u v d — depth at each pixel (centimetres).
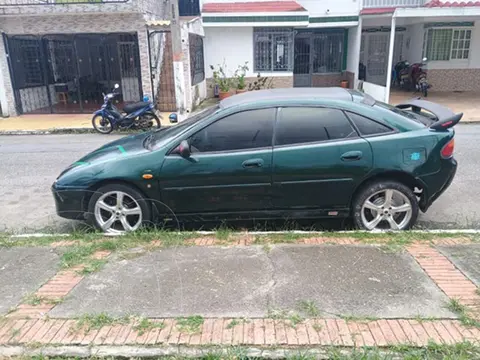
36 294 345
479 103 1505
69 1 1353
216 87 1758
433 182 461
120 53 1526
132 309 318
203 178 457
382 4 1731
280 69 1742
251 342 278
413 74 1786
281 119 460
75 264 393
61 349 280
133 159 464
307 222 515
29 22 1354
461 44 1777
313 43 1878
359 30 1738
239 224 511
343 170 452
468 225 507
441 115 479
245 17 1636
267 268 372
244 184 457
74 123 1295
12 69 1416
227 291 338
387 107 484
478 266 368
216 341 280
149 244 432
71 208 479
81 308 322
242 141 460
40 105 1581
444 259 382
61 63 1582
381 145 450
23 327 302
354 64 1792
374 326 291
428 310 307
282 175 454
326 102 462
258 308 314
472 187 645
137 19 1336
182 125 508
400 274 357
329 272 362
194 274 366
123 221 477
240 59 1733
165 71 1502
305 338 281
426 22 1744
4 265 398
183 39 1359
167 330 292
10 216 576
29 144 1059
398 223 470
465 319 295
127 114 1166
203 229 500
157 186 462
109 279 364
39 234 483
